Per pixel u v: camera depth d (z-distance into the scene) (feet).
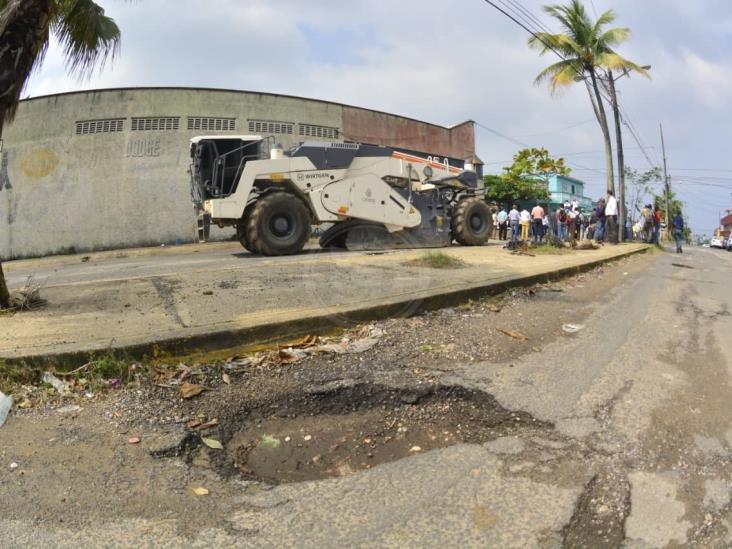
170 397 12.24
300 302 18.98
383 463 9.98
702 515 8.27
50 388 12.34
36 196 68.90
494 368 14.44
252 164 37.91
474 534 7.74
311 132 74.74
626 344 17.33
